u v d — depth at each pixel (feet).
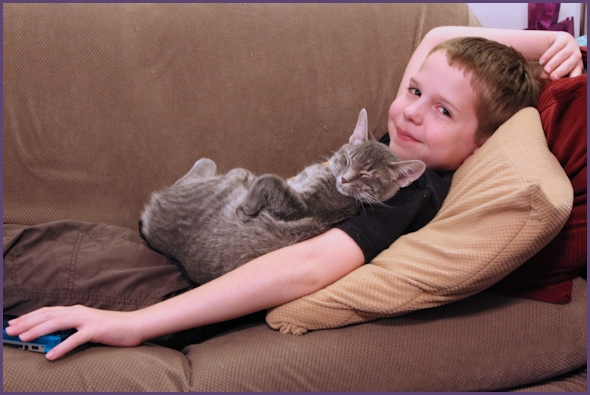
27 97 5.18
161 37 5.39
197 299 3.76
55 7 5.27
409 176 4.29
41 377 3.27
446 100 4.40
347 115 5.68
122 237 4.77
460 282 3.49
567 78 4.44
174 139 5.43
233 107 5.52
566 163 4.00
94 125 5.29
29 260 4.23
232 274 3.82
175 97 5.43
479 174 4.06
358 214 4.20
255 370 3.44
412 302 3.58
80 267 4.26
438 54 4.58
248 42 5.55
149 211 4.62
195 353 3.85
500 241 3.41
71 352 3.55
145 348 3.78
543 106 4.60
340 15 5.75
